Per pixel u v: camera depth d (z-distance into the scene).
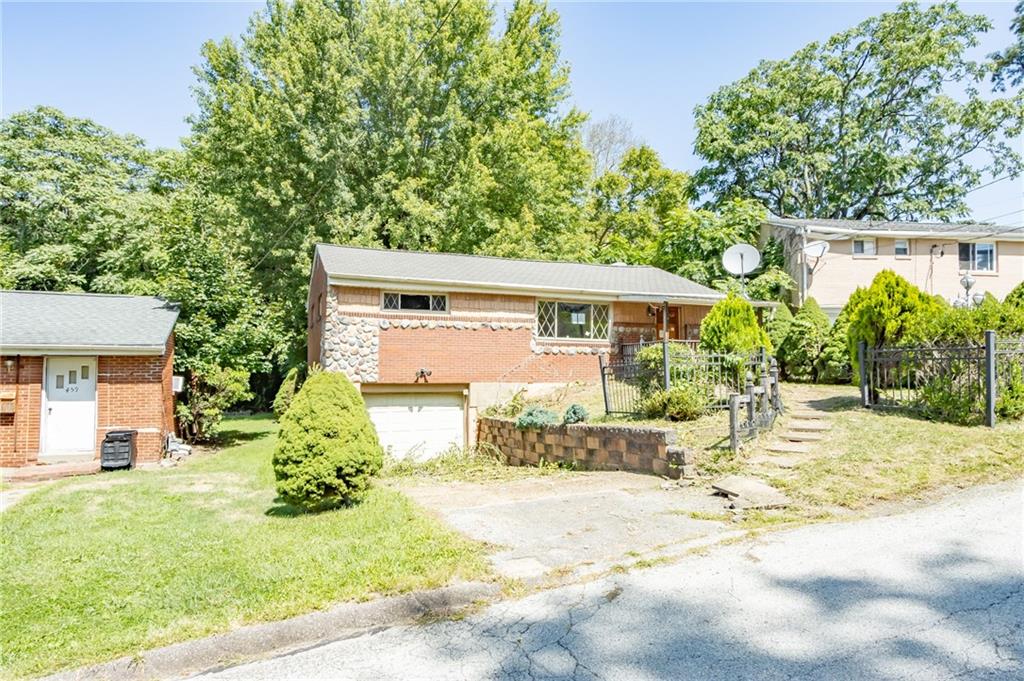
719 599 3.88
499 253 23.06
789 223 21.81
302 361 24.73
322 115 22.70
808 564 4.37
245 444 15.48
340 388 7.32
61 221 21.72
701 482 7.23
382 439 13.95
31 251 20.42
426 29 24.98
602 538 5.36
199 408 15.48
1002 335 8.48
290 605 3.94
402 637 3.65
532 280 15.55
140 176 25.11
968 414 8.32
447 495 7.94
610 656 3.25
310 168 22.44
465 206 23.50
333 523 6.20
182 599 4.13
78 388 12.66
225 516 6.94
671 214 26.61
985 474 6.53
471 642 3.53
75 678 3.18
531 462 11.65
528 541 5.32
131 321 13.61
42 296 14.47
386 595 4.09
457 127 24.64
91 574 4.77
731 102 29.64
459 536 5.46
